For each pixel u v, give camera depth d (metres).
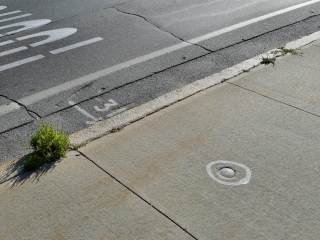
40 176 3.88
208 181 3.75
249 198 3.55
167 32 7.44
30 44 7.11
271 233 3.21
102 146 4.29
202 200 3.54
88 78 5.89
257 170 3.87
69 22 8.08
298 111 4.75
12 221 3.41
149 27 7.69
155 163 4.00
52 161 4.08
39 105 5.26
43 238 3.25
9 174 3.94
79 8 8.88
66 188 3.73
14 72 6.15
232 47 6.71
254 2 8.95
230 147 4.18
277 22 7.69
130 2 9.16
